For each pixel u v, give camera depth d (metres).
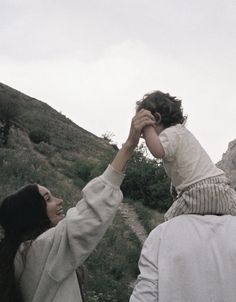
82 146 26.47
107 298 7.01
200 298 1.33
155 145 1.44
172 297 1.35
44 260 1.40
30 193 1.47
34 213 1.45
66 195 12.80
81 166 18.58
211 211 1.46
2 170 11.63
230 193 1.48
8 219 1.45
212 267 1.36
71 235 1.36
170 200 16.39
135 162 17.17
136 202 16.25
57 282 1.39
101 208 1.36
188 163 1.47
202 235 1.40
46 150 19.94
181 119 1.57
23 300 1.43
